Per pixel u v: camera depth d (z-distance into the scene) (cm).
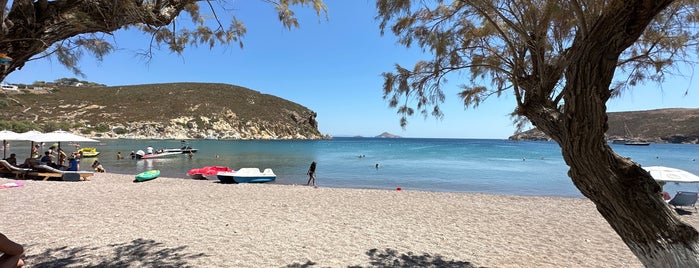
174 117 10238
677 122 9194
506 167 3167
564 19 299
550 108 314
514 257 599
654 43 319
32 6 242
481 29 378
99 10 255
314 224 789
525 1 306
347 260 551
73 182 1427
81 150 3541
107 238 625
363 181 2128
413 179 2258
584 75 238
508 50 387
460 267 541
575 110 248
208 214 858
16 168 1448
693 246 239
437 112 400
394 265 538
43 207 885
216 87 13362
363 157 4291
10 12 238
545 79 316
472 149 6956
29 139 1557
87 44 312
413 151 5953
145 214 839
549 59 337
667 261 244
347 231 738
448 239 703
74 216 797
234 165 3036
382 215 918
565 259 595
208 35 414
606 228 827
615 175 251
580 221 901
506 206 1103
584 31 239
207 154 4466
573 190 1853
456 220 886
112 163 3014
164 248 575
